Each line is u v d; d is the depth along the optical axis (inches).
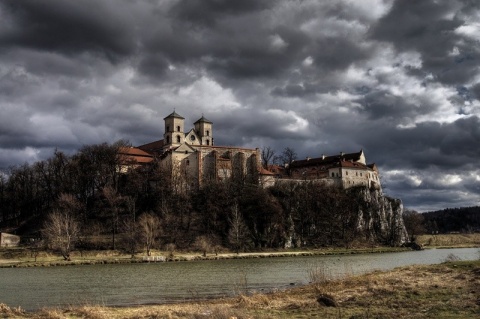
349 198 7411.4
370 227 7268.7
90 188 6825.8
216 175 7062.0
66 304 1876.2
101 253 4916.3
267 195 6609.3
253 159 7573.8
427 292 1493.6
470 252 5698.8
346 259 4480.8
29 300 2017.7
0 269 3727.9
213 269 3467.0
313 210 7017.7
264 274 3019.2
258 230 6176.2
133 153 7396.7
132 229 5393.7
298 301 1530.5
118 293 2199.8
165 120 7623.0
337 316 1216.2
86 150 6948.8
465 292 1444.4
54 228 4766.2
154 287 2397.9
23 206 7180.1
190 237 5738.2
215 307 1336.1
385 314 1209.4
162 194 6348.4
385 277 1904.5
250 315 1274.6
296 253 5403.5
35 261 4256.9
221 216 6225.4
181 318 1309.1
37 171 7288.4
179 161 6934.1
